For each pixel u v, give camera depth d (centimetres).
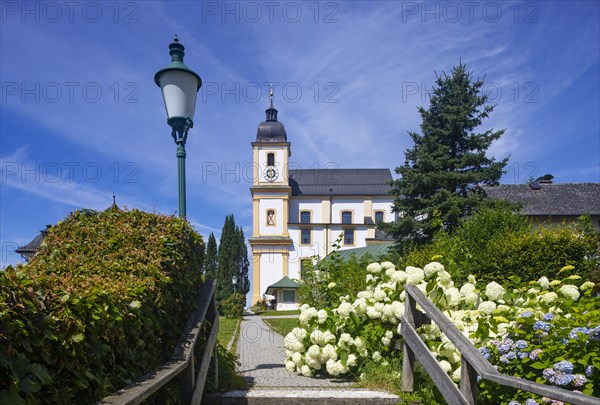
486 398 319
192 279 393
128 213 389
